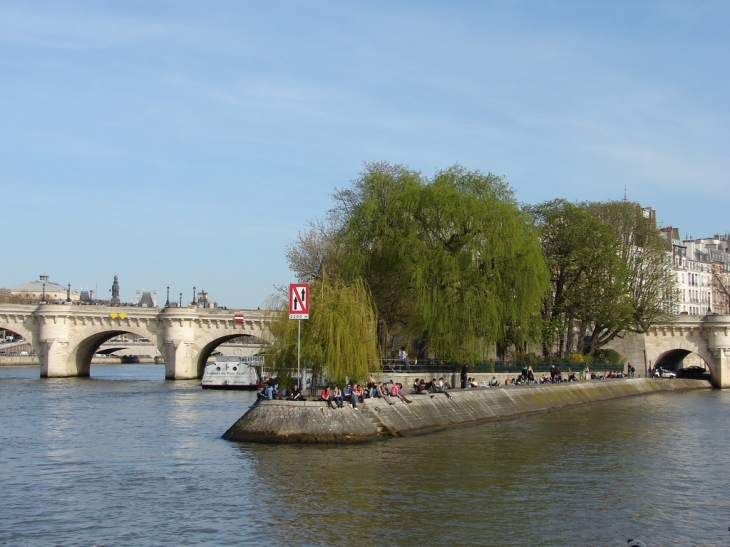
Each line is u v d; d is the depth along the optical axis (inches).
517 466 1466.5
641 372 4074.8
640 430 2028.8
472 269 2437.3
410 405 1882.4
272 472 1360.7
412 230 2400.3
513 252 2474.2
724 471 1459.2
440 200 2425.0
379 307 2490.2
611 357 3905.0
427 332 2504.9
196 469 1386.6
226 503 1157.7
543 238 3484.3
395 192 2490.2
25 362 6190.9
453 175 2596.0
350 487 1259.2
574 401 2807.6
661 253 3919.8
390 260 2426.2
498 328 2427.4
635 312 3681.1
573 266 3479.3
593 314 3395.7
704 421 2255.2
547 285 2600.9
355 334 1726.1
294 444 1625.2
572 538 1027.3
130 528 1039.6
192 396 2913.4
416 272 2336.4
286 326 1732.3
